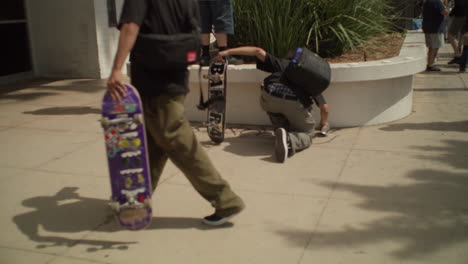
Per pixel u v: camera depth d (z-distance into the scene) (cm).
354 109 559
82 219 343
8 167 446
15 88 827
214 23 554
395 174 417
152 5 279
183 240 311
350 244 303
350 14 646
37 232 324
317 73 453
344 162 450
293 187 394
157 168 324
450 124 569
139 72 291
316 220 336
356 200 367
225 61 488
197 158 303
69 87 833
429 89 785
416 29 1183
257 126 576
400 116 599
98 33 890
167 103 289
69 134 550
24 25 907
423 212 344
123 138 281
